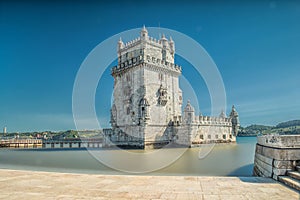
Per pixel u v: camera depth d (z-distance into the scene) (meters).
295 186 12.64
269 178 15.41
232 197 11.21
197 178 15.66
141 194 11.89
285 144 14.88
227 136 70.25
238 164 29.16
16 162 34.75
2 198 11.27
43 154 48.25
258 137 20.30
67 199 11.09
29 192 12.42
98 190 12.75
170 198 11.18
